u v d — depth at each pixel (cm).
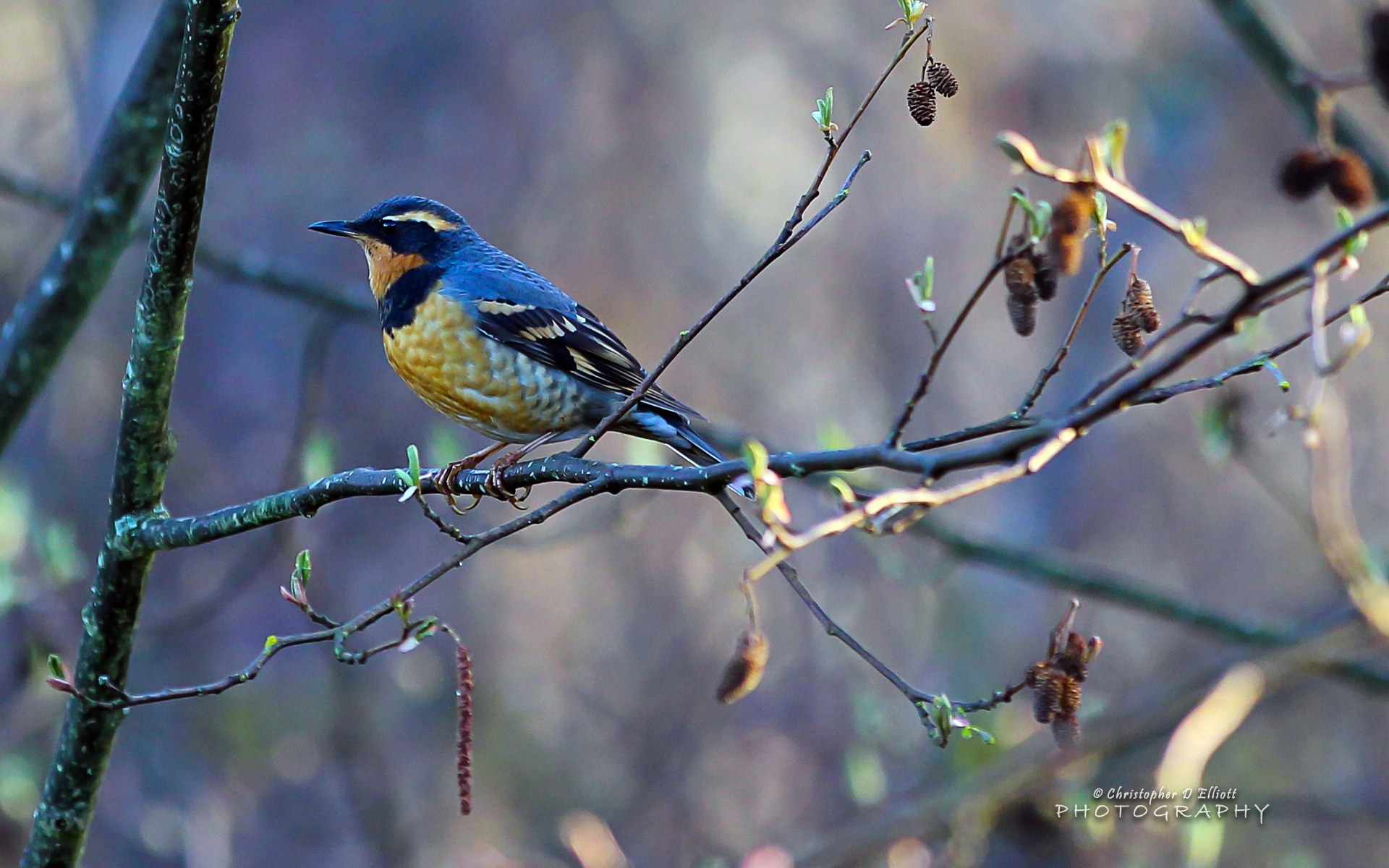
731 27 1956
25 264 1684
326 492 580
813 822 1672
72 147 1814
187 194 581
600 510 1753
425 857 1570
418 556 1652
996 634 1803
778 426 1992
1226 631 1039
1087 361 1903
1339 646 890
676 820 1669
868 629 1811
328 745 1515
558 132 1777
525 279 814
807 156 2036
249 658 1522
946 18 2002
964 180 2070
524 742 1692
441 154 1717
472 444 1612
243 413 1609
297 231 1652
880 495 419
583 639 1783
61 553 846
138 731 1488
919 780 1490
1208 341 389
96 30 1722
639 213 1864
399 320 809
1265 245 1977
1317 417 556
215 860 1397
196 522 612
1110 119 1969
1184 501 1922
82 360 1619
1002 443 397
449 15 1734
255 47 1694
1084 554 1877
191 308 1628
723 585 1841
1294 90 1011
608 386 797
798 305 2025
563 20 1791
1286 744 1719
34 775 1041
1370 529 1959
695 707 1764
